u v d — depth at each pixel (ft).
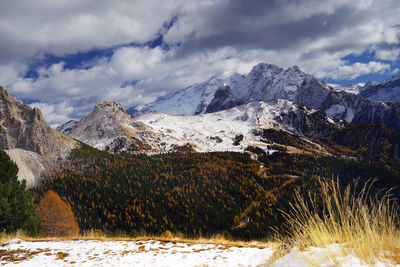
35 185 561.02
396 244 12.33
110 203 463.01
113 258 29.81
